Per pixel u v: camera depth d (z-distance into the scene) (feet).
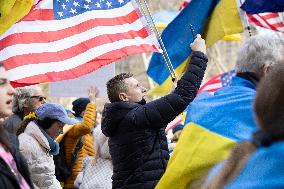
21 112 49.34
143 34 50.75
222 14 57.57
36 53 48.78
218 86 80.23
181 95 38.24
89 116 54.44
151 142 39.27
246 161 19.30
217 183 19.52
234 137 24.66
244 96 25.54
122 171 39.68
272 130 18.99
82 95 63.00
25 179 28.50
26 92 49.11
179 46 58.49
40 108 46.14
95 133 50.72
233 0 57.52
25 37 48.70
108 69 61.46
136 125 38.86
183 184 24.85
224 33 57.47
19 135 44.60
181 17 58.34
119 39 50.26
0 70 29.71
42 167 44.27
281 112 18.99
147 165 39.17
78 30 49.93
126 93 40.86
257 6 57.11
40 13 49.19
